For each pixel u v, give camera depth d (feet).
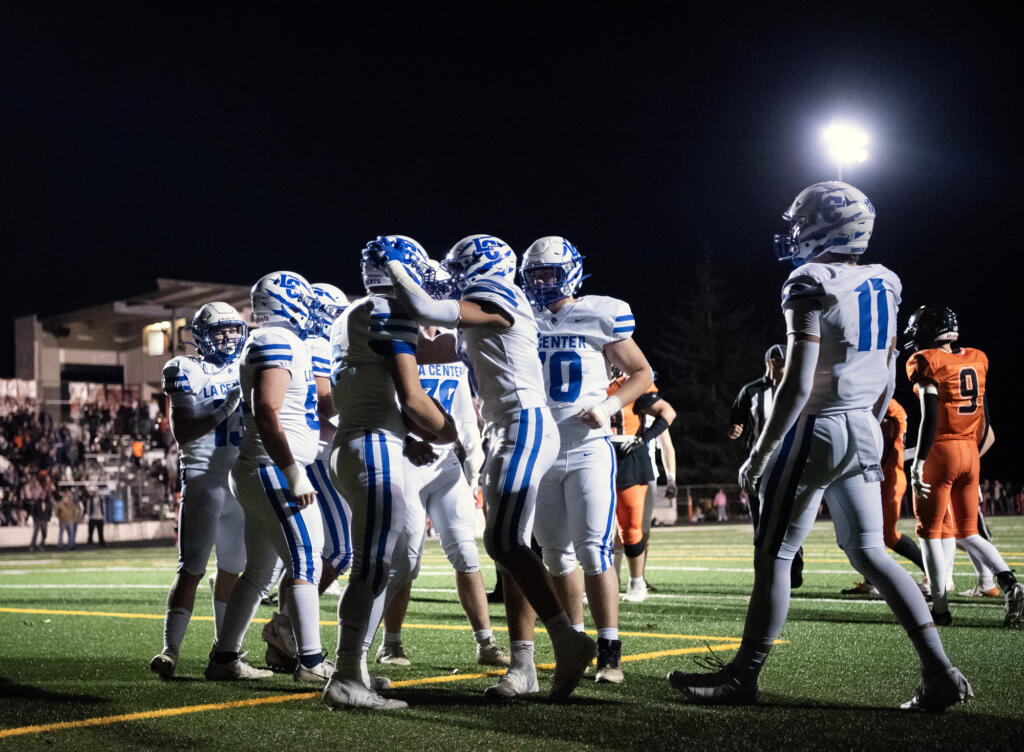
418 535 16.26
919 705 13.12
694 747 11.48
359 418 14.30
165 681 16.39
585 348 15.80
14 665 18.20
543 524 15.79
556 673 14.05
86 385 95.30
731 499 112.78
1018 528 63.52
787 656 17.40
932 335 22.26
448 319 13.92
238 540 17.33
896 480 26.30
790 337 13.33
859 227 13.83
